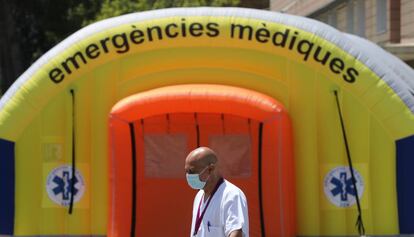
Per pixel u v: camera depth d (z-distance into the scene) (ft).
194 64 60.80
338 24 160.04
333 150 59.72
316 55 59.31
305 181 59.88
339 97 59.52
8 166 61.00
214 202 38.93
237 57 60.49
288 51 59.67
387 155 59.06
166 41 60.49
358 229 59.47
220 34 60.08
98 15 141.79
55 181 61.21
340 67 59.00
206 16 60.54
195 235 39.45
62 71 60.59
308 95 59.82
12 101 60.70
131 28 60.54
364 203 59.47
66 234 61.05
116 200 58.75
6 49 153.89
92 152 60.80
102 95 60.85
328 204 59.77
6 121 60.49
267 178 58.39
